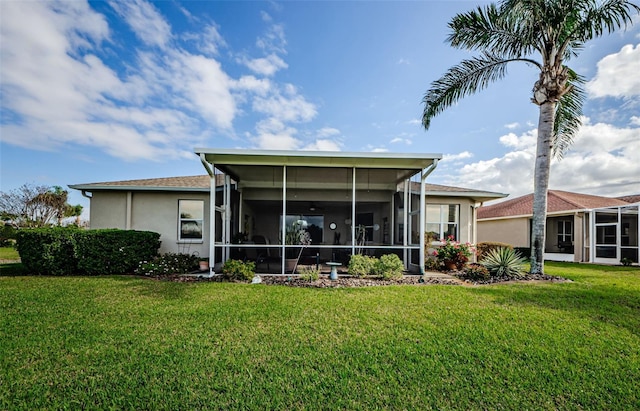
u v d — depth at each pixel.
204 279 8.06
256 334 4.19
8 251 16.98
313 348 3.78
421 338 4.08
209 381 3.05
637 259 14.11
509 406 2.73
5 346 3.75
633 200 20.88
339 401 2.77
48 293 6.30
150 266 8.66
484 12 8.84
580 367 3.38
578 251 15.55
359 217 13.79
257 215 14.58
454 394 2.89
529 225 18.05
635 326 4.57
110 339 3.98
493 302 5.79
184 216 11.38
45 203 22.20
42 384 2.96
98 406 2.68
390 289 6.90
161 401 2.75
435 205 12.66
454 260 10.36
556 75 8.34
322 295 6.29
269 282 7.75
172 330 4.30
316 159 8.50
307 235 11.09
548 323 4.66
